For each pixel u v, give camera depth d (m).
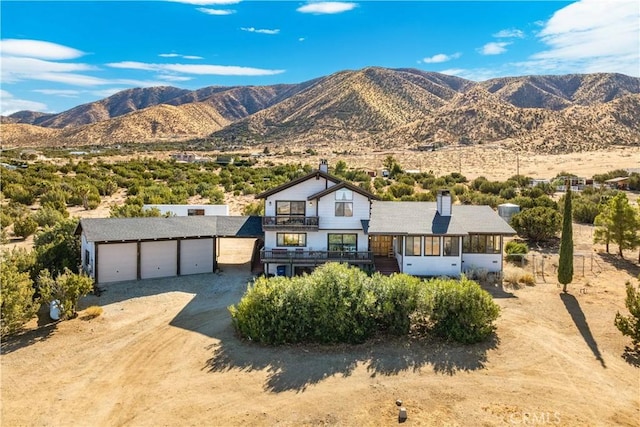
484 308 22.81
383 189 73.19
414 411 16.92
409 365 20.45
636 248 39.06
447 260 32.47
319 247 34.22
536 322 24.95
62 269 32.09
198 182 83.12
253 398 17.92
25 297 23.61
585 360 20.77
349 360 20.97
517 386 18.66
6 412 17.05
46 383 19.14
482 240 33.28
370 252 33.28
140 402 17.75
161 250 34.03
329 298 22.78
